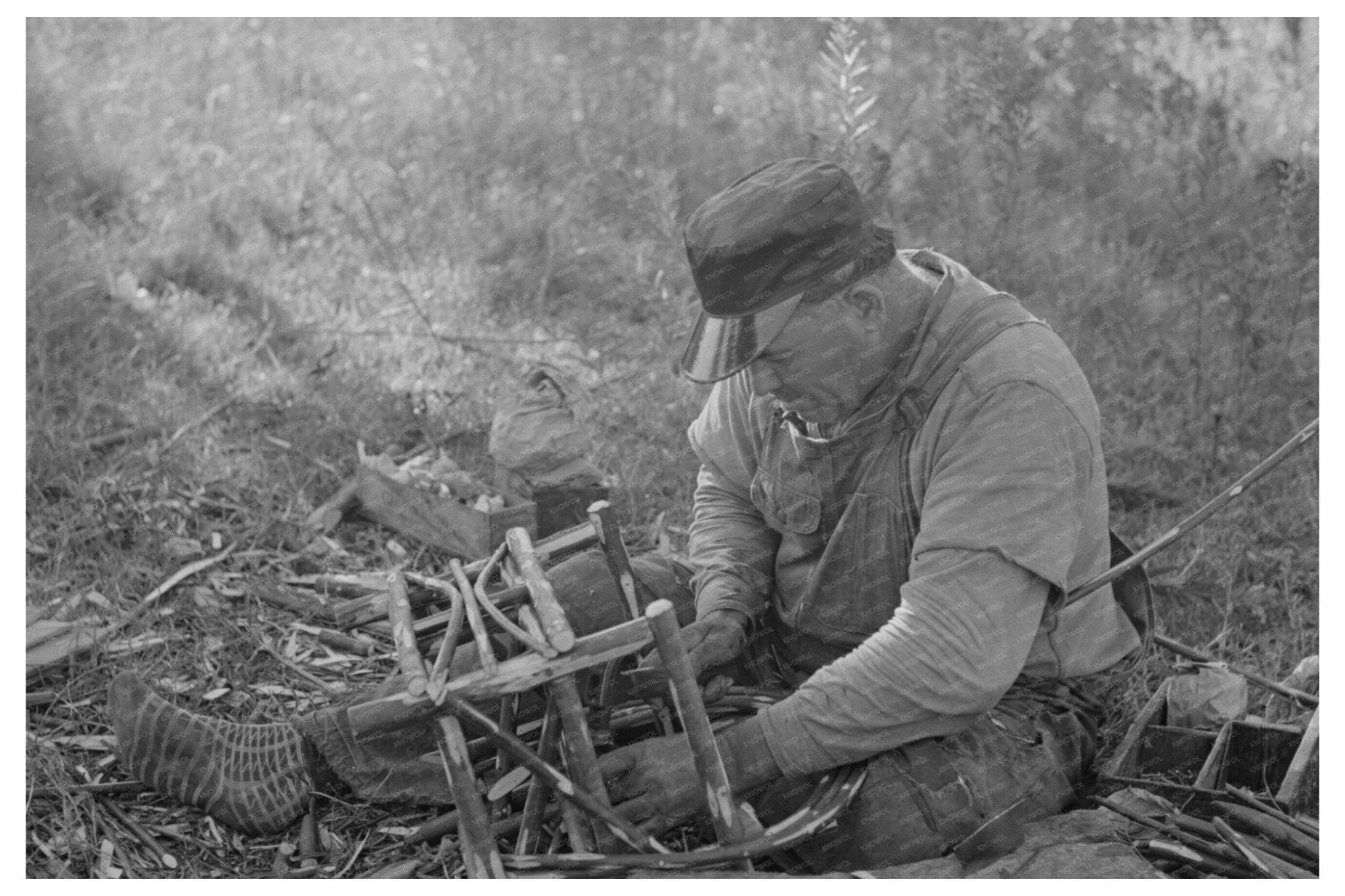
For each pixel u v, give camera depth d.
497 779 2.43
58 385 4.14
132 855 2.53
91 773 2.75
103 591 3.36
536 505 3.57
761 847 2.13
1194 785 2.50
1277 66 6.04
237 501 3.85
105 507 3.66
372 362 4.64
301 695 3.10
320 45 7.18
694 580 2.70
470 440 4.23
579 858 2.13
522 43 6.88
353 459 4.14
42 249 4.71
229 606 3.41
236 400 4.30
